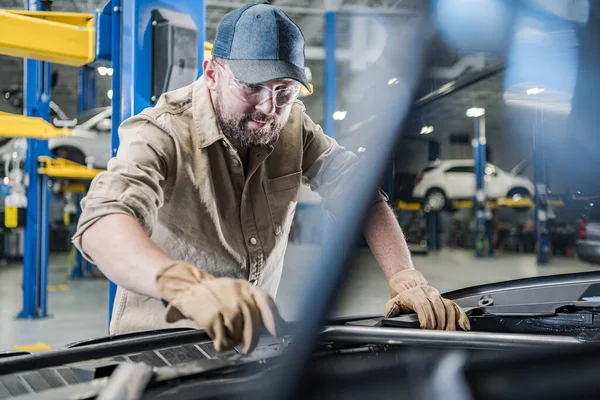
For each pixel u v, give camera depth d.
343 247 0.70
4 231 13.48
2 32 2.49
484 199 15.22
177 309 0.94
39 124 4.75
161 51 2.41
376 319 1.40
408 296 1.40
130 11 2.40
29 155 5.98
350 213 0.70
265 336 1.17
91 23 2.69
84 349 1.10
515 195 14.87
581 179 1.65
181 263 1.00
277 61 1.23
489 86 10.98
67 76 17.69
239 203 1.62
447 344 1.11
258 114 1.33
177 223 1.54
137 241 1.10
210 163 1.53
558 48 1.42
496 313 1.55
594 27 1.34
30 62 5.74
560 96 1.51
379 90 0.74
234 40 1.25
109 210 1.18
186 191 1.52
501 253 16.69
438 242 17.19
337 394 0.75
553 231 14.52
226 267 1.64
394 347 1.17
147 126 1.45
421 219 17.05
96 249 1.13
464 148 19.31
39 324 5.87
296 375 0.74
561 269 11.55
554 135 1.61
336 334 1.16
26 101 5.74
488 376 0.67
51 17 2.69
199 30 2.51
